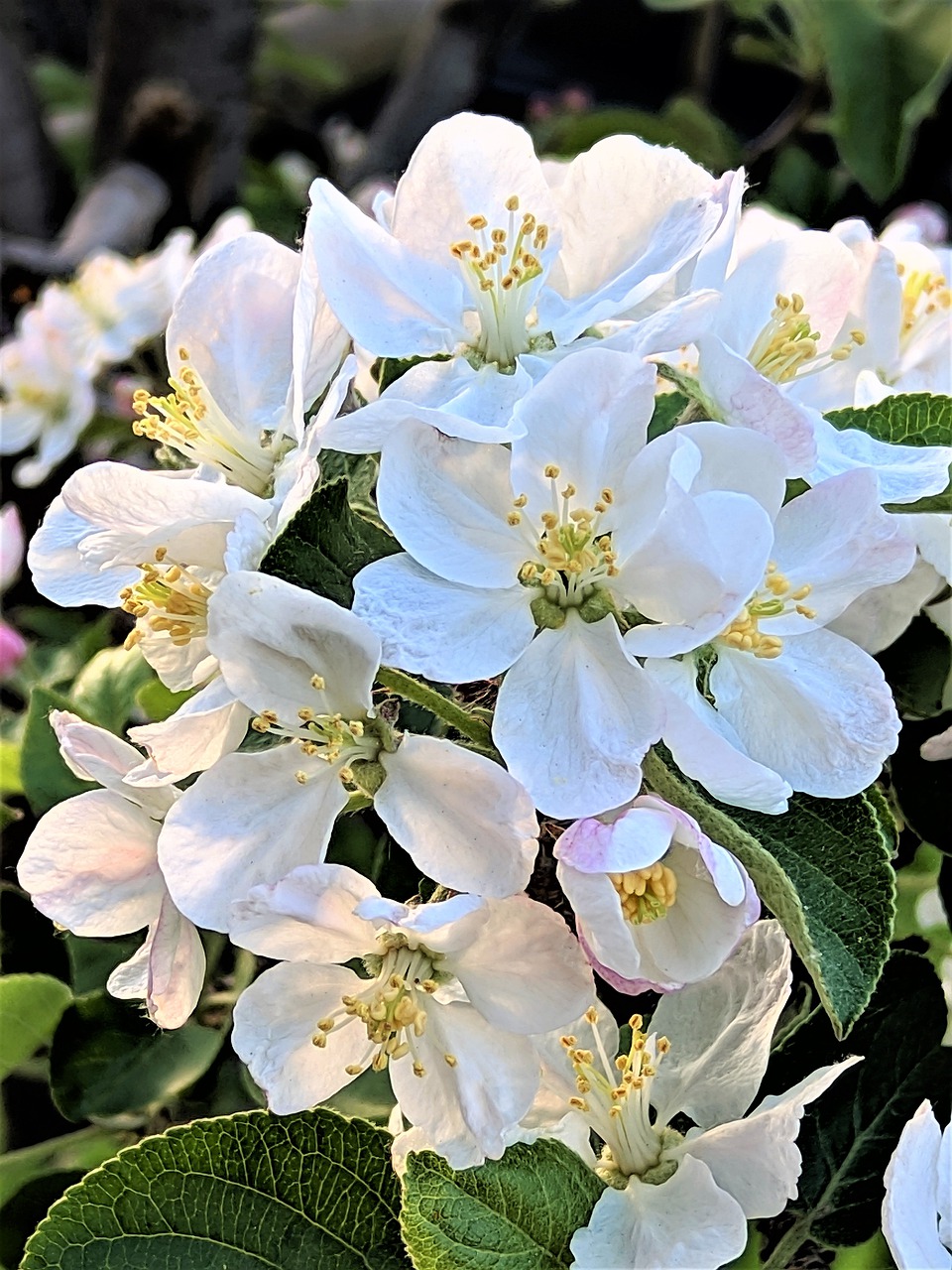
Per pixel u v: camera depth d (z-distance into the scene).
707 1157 0.15
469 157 0.16
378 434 0.14
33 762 0.21
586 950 0.14
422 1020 0.14
